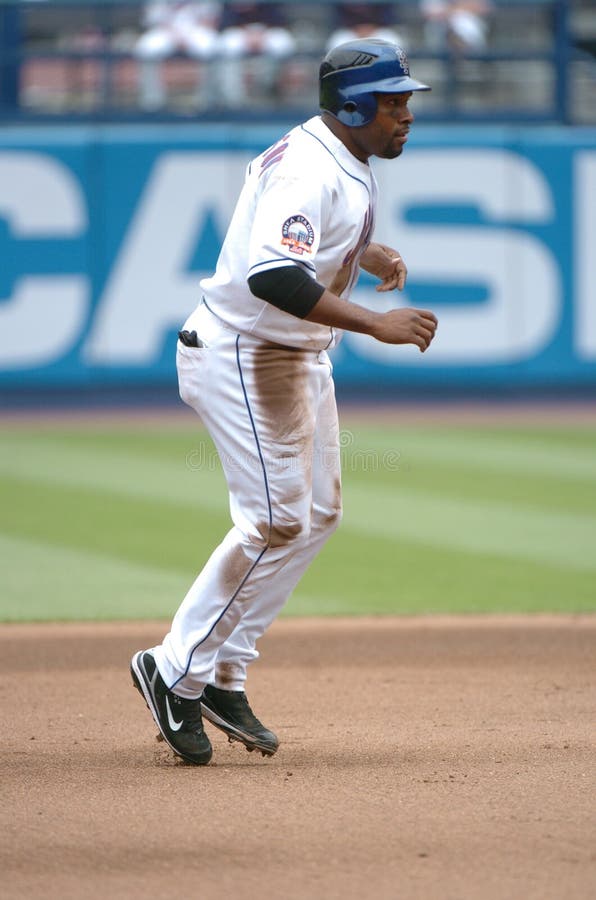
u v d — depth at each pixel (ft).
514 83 177.37
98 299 152.46
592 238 156.66
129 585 80.89
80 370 153.17
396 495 108.78
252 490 43.93
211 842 37.19
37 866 35.45
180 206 152.97
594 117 177.37
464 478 115.34
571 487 111.24
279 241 40.75
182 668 44.39
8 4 164.55
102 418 149.69
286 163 41.88
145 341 153.58
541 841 37.11
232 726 46.01
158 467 120.47
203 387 44.01
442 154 154.20
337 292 44.62
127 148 151.33
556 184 155.63
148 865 35.47
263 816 39.45
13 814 39.75
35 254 151.33
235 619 44.50
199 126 158.81
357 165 43.14
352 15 176.55
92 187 151.53
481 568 85.35
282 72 172.76
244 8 174.50
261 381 43.16
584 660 64.03
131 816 39.52
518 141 154.81
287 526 43.98
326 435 45.57
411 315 41.68
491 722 51.80
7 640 68.28
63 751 47.52
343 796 41.47
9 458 125.29
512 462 122.62
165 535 94.32
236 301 43.01
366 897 33.24
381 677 60.54
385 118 42.52
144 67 172.96
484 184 155.02
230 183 153.38
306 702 55.67
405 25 178.70
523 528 96.63
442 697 56.49
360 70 41.98
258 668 62.54
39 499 106.63
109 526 97.14
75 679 60.23
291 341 42.88
